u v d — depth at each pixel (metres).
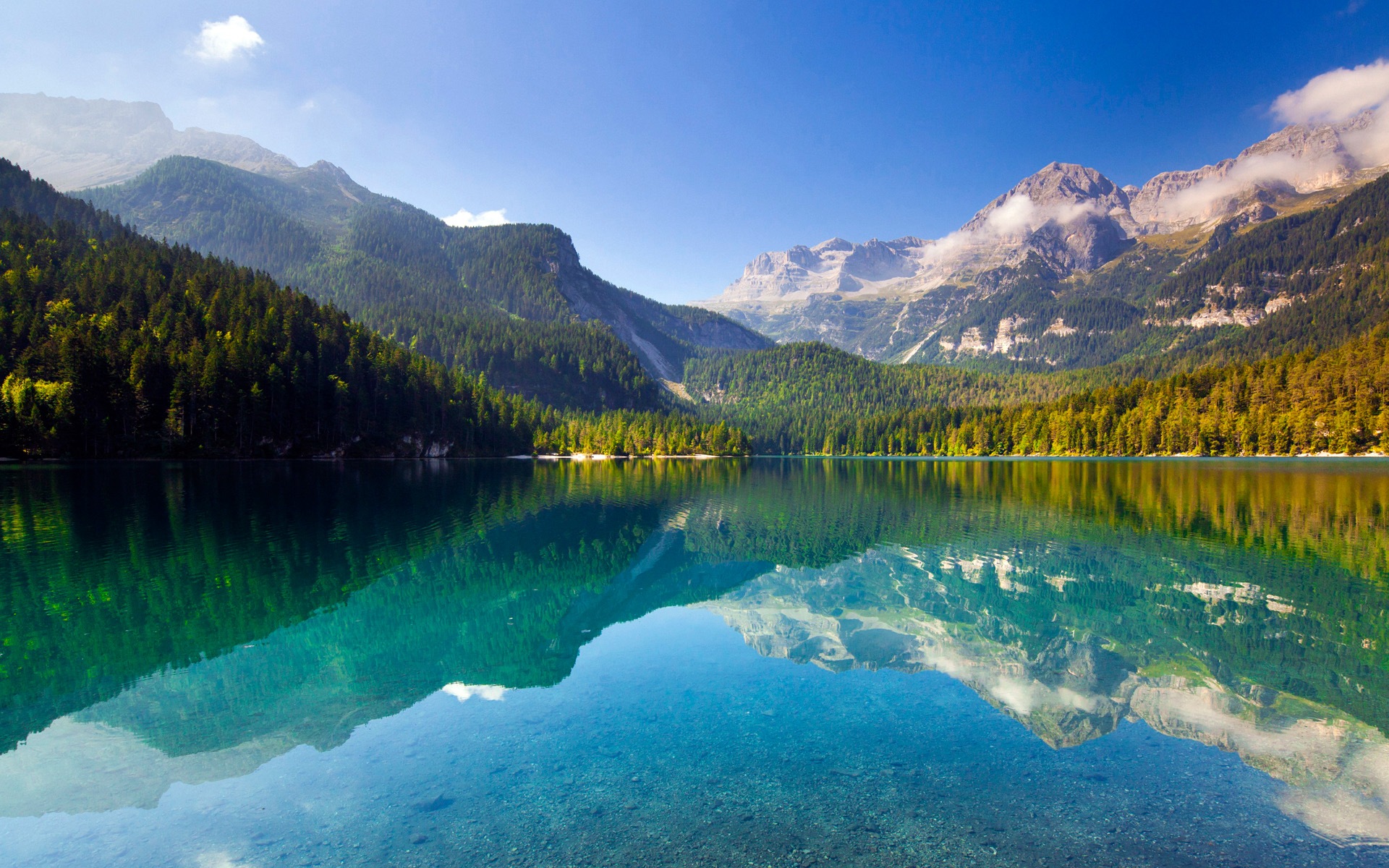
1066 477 85.94
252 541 33.28
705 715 13.63
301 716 13.66
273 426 104.94
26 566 27.09
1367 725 12.85
